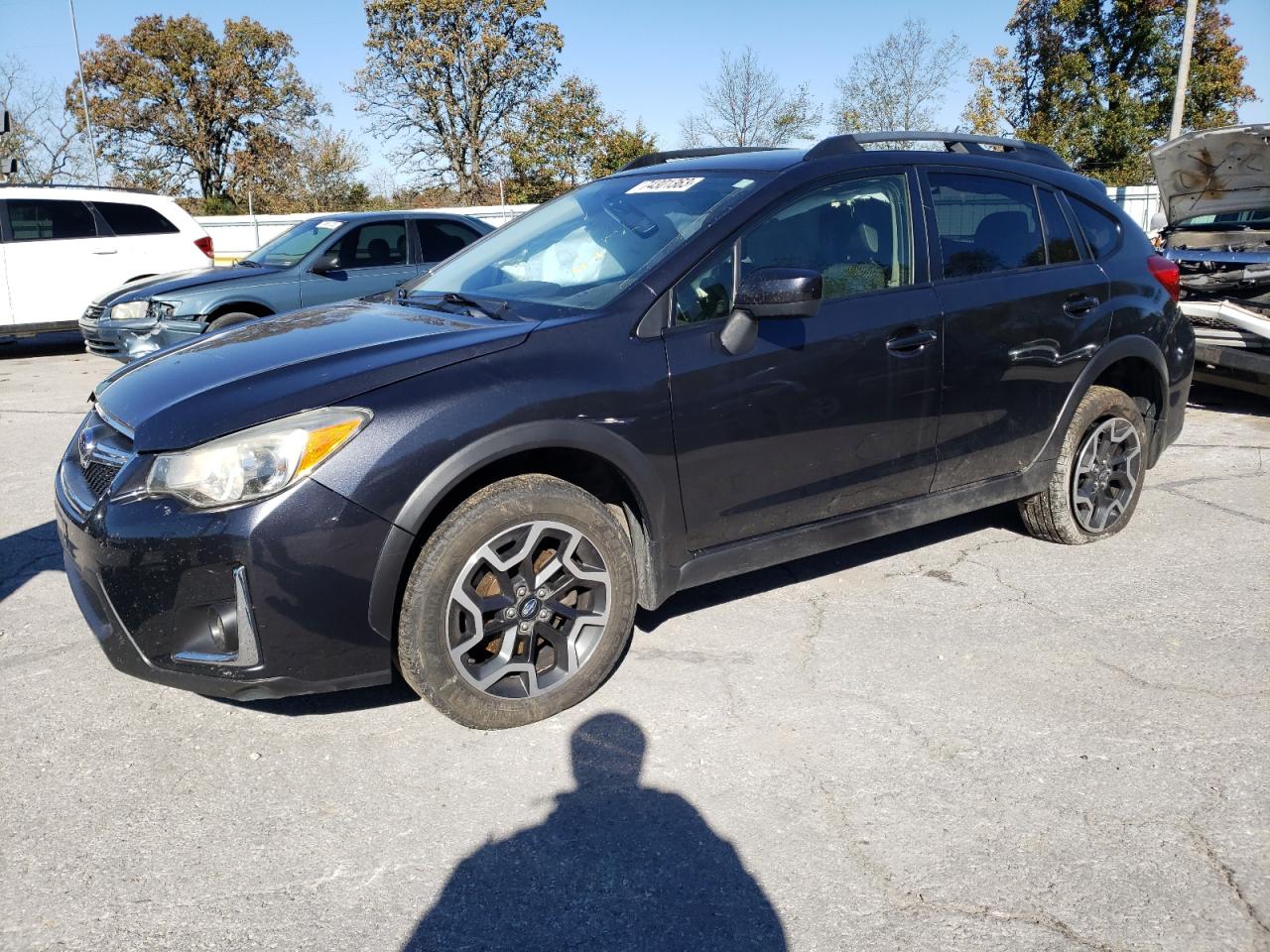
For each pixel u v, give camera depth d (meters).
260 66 48.62
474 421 2.68
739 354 3.12
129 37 46.56
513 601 2.84
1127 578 4.05
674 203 3.49
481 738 2.91
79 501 2.77
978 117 35.78
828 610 3.79
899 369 3.47
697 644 3.52
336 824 2.52
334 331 3.17
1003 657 3.37
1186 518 4.80
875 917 2.15
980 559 4.29
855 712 3.02
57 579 4.23
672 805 2.58
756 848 2.40
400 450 2.59
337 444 2.55
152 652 2.60
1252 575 4.05
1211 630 3.56
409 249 8.97
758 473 3.25
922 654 3.40
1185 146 7.42
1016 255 3.90
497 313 3.19
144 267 11.60
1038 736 2.87
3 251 10.84
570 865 2.35
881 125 32.41
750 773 2.71
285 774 2.74
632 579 3.06
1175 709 3.01
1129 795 2.57
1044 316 3.88
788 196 3.37
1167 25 35.31
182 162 48.97
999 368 3.76
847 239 3.48
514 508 2.76
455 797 2.63
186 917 2.19
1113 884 2.24
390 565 2.61
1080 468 4.22
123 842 2.46
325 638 2.59
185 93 47.44
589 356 2.91
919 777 2.67
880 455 3.53
